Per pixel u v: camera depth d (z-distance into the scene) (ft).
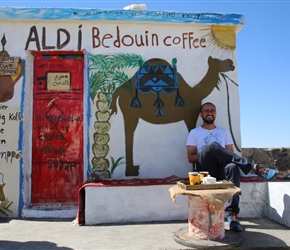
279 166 22.29
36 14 16.58
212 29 17.67
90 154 16.57
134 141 16.84
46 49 16.83
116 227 13.67
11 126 16.26
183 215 14.64
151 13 17.12
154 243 11.54
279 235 12.35
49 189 16.70
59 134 16.97
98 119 16.75
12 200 15.96
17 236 12.59
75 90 17.20
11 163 16.11
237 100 17.52
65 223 14.64
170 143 17.03
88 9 16.81
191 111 17.26
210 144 13.48
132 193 14.47
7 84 16.46
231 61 17.67
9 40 16.71
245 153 22.31
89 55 16.99
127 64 17.15
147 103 17.08
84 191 14.64
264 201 15.05
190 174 11.82
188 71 17.43
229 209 12.68
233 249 11.01
